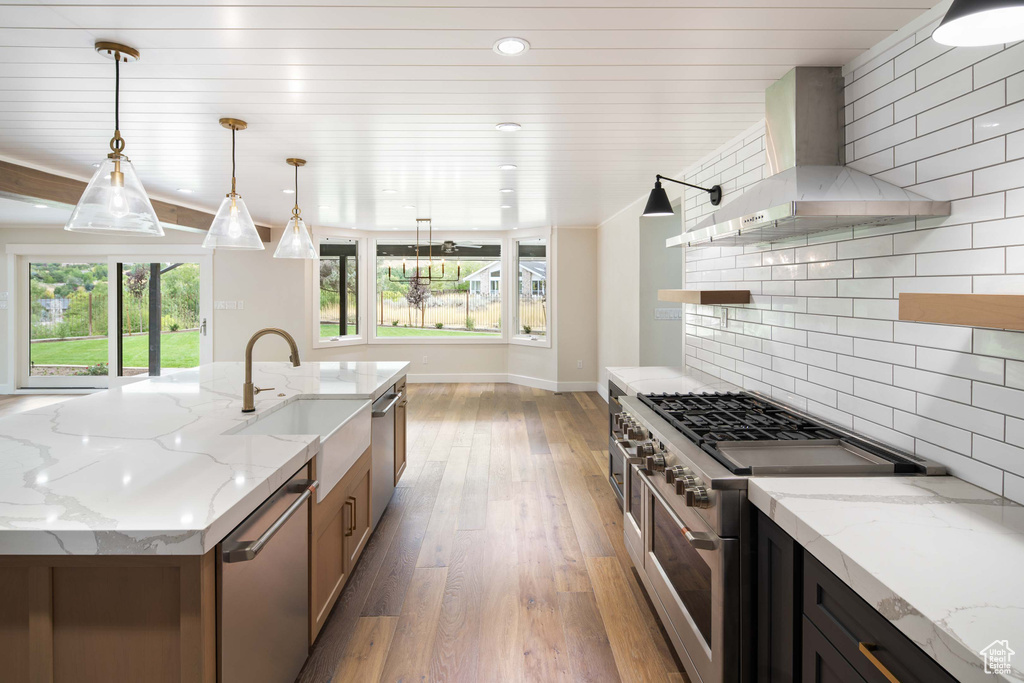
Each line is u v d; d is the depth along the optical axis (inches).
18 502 53.1
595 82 93.7
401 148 137.6
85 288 305.7
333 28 74.6
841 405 85.1
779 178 82.2
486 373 342.3
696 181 153.2
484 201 220.7
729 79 91.6
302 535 74.9
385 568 110.5
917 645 38.2
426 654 84.0
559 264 304.8
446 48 80.8
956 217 63.1
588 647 86.0
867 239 78.4
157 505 52.5
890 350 74.0
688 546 75.1
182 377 134.7
